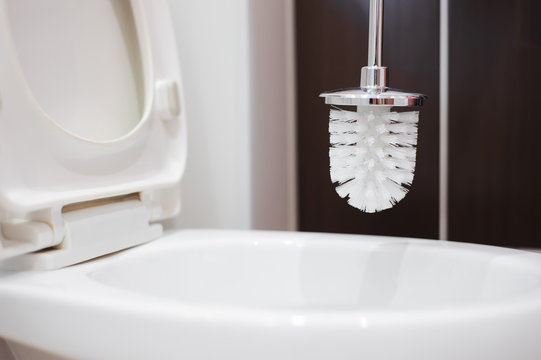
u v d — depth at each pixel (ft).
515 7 3.11
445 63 3.21
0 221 1.62
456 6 3.18
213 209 2.78
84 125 1.89
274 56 3.34
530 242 3.17
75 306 1.28
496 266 1.69
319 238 2.01
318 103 3.51
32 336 1.37
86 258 1.72
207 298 1.98
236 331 1.09
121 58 2.10
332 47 3.45
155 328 1.16
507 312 1.13
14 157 1.55
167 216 2.15
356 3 3.40
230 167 2.90
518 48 3.12
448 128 3.24
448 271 1.80
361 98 1.65
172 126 2.21
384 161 1.75
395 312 1.09
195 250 1.98
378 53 1.75
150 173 2.08
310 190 3.57
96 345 1.25
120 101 2.07
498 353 1.12
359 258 1.93
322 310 1.10
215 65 2.76
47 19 1.78
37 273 1.57
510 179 3.18
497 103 3.17
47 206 1.59
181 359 1.14
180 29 2.50
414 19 3.28
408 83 3.31
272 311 1.10
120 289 1.36
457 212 3.26
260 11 3.12
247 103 3.01
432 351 1.08
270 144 3.30
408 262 1.87
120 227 1.87
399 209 3.39
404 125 1.75
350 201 1.79
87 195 1.73
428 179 3.32
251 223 3.08
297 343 1.07
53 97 1.79
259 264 2.01
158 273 1.88
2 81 1.53
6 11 1.55
